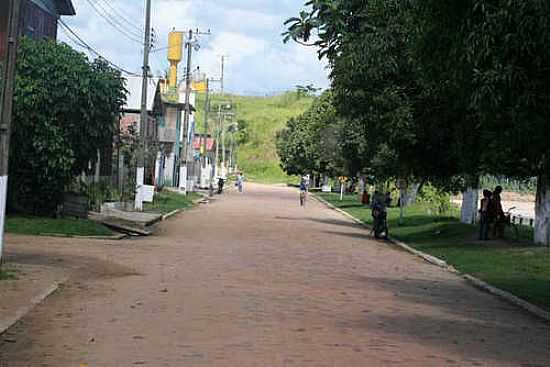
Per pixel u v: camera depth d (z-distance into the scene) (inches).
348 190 3565.5
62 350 374.3
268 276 701.9
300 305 540.4
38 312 470.3
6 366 341.1
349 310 534.0
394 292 649.6
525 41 480.4
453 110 1021.2
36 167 1090.1
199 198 2421.3
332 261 890.7
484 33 492.1
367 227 1617.9
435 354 402.9
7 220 1033.5
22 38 1087.6
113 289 574.9
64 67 1068.5
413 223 1589.6
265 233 1263.5
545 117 510.0
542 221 1069.1
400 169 1371.8
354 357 382.3
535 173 966.4
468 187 1391.5
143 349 381.1
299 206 2358.5
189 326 443.5
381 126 1176.8
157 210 1621.6
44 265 665.0
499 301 644.1
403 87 1129.4
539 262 890.1
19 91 1043.9
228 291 589.0
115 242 970.1
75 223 1071.6
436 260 966.4
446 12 529.7
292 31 1119.0
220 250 935.0
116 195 1563.7
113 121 1173.1
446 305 596.7
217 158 4525.1
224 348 388.8
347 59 1134.4
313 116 3570.4
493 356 408.5
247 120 7190.0
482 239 1164.5
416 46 609.0
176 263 767.7
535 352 428.8
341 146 2111.2
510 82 494.3
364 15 1138.7
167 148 2915.8
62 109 1071.6
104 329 427.5
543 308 597.3
